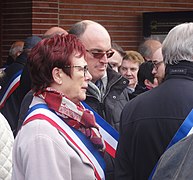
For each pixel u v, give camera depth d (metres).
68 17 8.50
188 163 2.08
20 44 6.94
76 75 2.93
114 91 3.80
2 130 3.28
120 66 5.77
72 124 2.95
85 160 2.84
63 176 2.74
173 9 9.26
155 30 8.69
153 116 3.05
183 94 3.04
